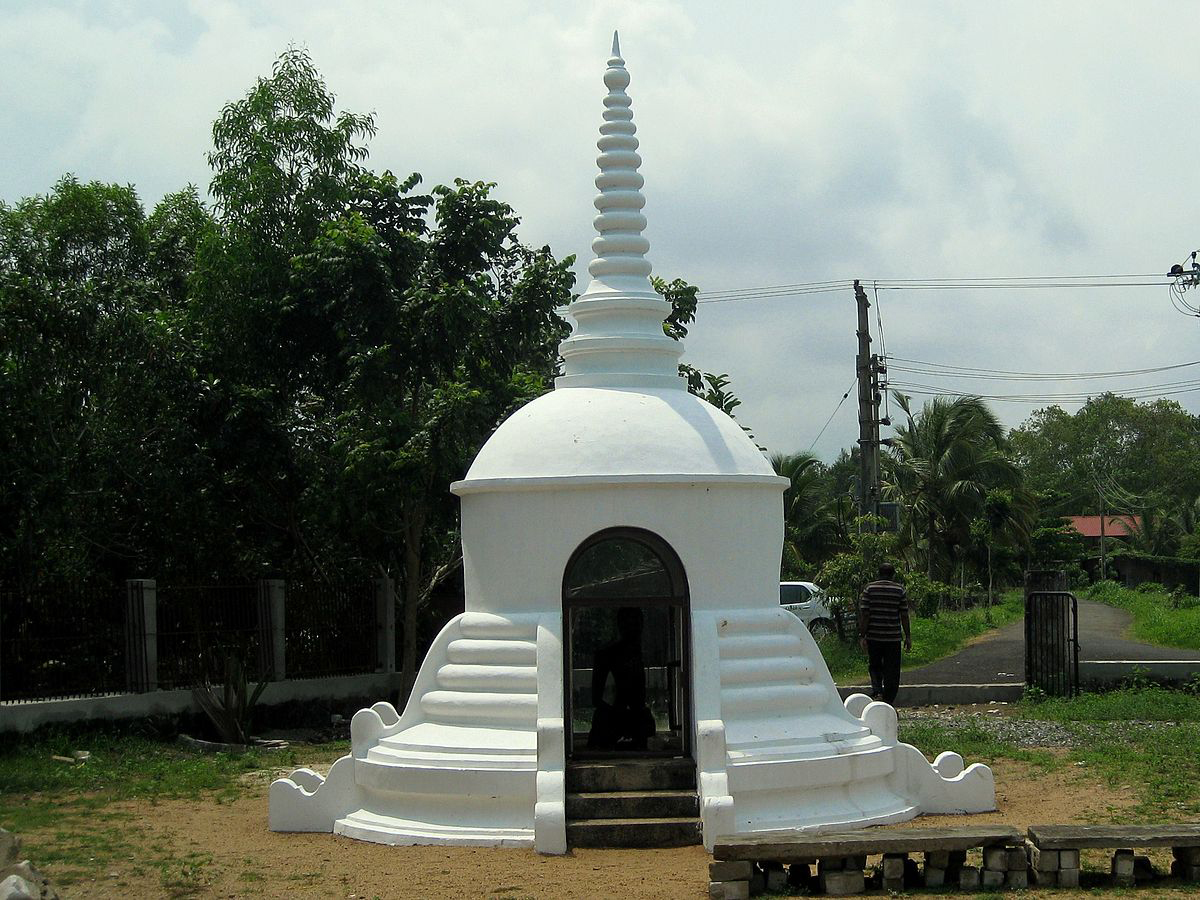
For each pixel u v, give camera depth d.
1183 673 20.33
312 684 20.45
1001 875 9.14
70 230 24.92
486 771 10.75
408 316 20.58
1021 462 83.12
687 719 11.32
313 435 22.00
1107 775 13.31
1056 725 17.48
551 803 10.34
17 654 16.94
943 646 29.94
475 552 12.05
